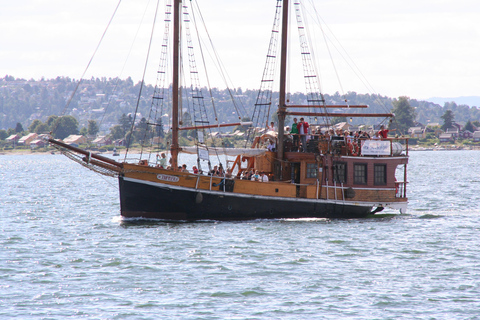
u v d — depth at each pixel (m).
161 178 152.12
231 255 124.56
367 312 91.25
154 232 146.50
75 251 131.00
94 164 150.00
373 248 133.12
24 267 117.19
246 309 92.50
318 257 123.81
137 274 111.19
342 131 173.50
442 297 98.00
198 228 151.12
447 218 181.50
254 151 167.00
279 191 161.00
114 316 89.56
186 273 111.56
